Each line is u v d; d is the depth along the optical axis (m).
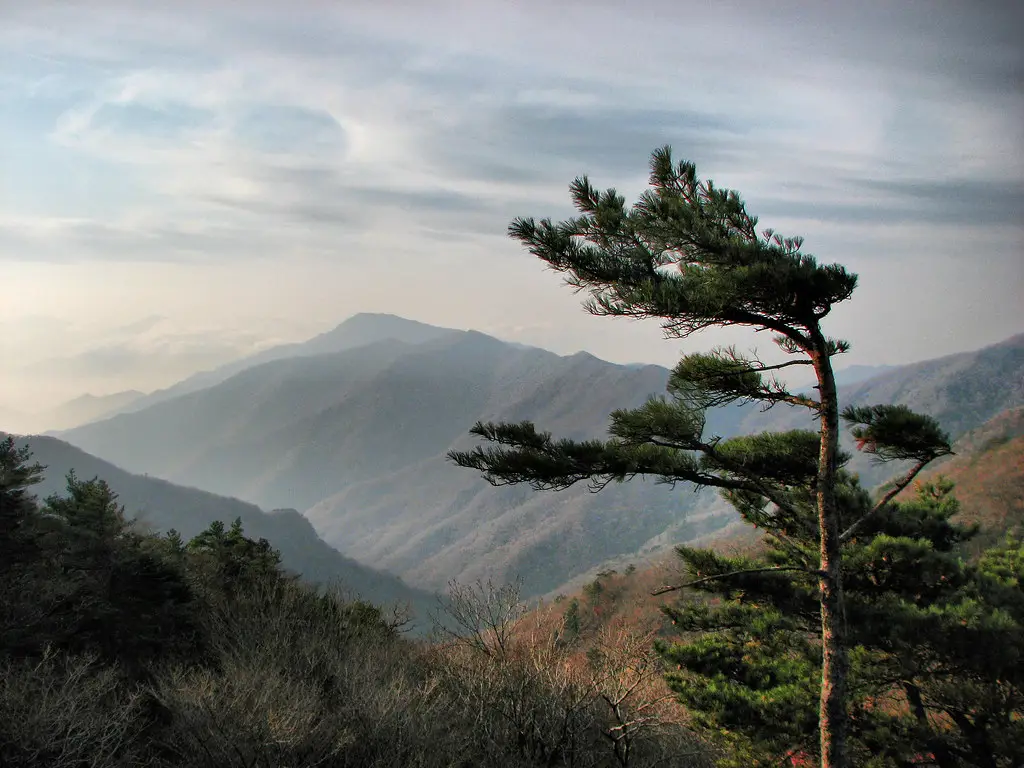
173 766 9.34
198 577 15.99
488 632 12.08
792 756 10.47
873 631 10.14
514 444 7.47
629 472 7.31
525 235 7.02
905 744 9.60
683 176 7.20
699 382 7.21
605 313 6.80
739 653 11.94
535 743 10.76
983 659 9.29
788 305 6.55
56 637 10.91
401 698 10.62
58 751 8.40
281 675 11.48
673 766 11.81
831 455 7.01
